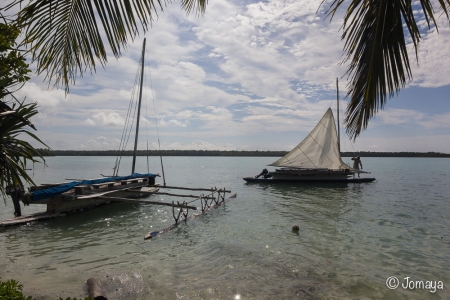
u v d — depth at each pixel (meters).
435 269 8.02
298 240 10.48
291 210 16.02
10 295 3.61
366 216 14.55
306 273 7.64
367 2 2.56
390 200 19.67
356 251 9.38
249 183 29.91
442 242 10.39
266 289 6.73
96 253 9.19
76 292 6.50
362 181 29.31
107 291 6.58
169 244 10.05
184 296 6.39
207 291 6.61
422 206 17.42
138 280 7.16
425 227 12.44
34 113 3.93
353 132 2.87
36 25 2.93
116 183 17.14
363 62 2.70
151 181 21.77
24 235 11.21
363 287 6.92
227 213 15.16
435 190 25.17
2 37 3.62
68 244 10.11
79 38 3.11
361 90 2.73
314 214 15.00
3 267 8.05
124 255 9.00
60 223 13.10
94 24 3.04
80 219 13.95
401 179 37.25
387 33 2.52
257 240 10.45
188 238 10.73
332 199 20.00
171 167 78.94
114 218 14.26
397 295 6.58
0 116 3.46
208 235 11.09
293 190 24.92
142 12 3.02
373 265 8.26
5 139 3.81
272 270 7.80
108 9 2.93
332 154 28.84
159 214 15.30
